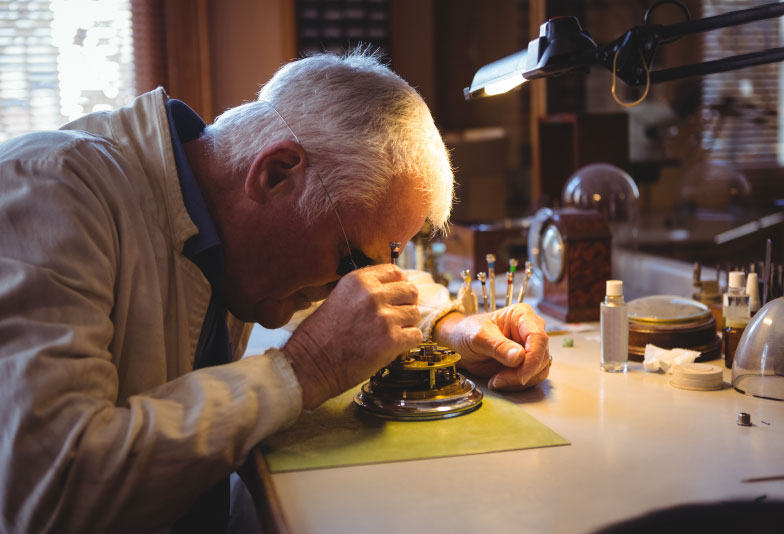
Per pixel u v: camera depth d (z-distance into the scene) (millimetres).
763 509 813
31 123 3531
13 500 823
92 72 3566
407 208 1103
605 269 1786
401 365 1133
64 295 881
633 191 2471
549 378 1299
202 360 1224
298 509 800
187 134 1179
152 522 883
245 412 913
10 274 872
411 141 1089
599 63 1069
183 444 863
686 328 1376
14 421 817
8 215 896
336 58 1160
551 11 3719
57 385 833
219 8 3654
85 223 936
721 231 3732
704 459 923
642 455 938
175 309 1086
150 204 1073
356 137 1062
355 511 794
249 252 1108
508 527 755
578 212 1844
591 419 1079
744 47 4762
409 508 800
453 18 4586
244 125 1108
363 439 1005
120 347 1001
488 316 1331
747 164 4887
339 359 988
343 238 1090
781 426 1040
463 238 2600
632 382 1271
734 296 1314
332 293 1025
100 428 844
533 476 879
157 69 3633
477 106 4719
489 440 994
